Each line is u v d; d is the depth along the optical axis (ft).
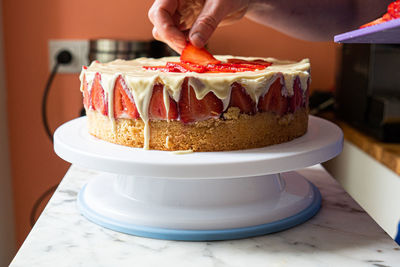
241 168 2.15
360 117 5.09
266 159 2.19
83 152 2.31
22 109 5.82
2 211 5.53
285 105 2.57
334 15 3.89
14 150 5.92
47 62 5.73
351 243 2.27
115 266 2.05
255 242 2.29
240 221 2.34
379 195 4.40
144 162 2.13
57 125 5.89
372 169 4.57
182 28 3.43
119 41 5.14
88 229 2.42
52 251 2.18
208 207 2.42
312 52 5.93
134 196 2.56
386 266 2.05
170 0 3.12
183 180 2.45
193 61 2.95
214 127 2.40
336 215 2.61
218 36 5.82
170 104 2.35
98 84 2.57
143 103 2.37
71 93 5.83
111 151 2.36
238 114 2.41
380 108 4.61
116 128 2.52
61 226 2.44
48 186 6.02
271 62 3.20
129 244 2.26
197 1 3.28
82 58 5.74
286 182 2.86
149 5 5.70
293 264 2.07
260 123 2.48
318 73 6.03
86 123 3.07
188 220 2.31
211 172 2.12
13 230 6.01
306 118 2.83
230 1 3.05
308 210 2.56
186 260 2.10
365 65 4.88
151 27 5.74
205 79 2.33
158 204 2.47
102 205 2.52
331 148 2.48
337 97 5.74
